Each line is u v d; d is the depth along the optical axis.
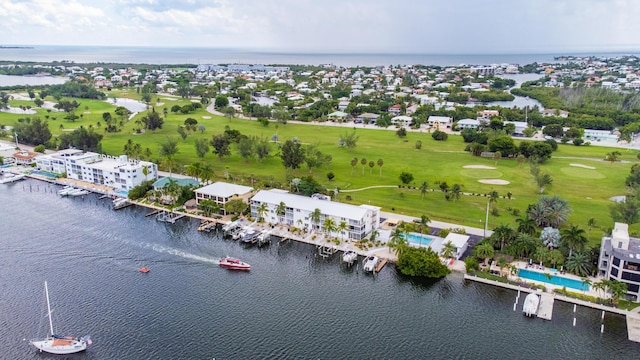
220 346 115.94
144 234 179.12
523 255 154.88
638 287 131.50
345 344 117.31
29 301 133.75
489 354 113.94
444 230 170.12
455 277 146.88
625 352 114.31
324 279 147.75
